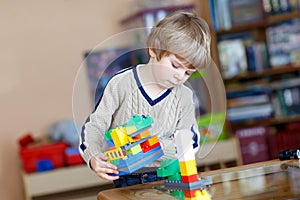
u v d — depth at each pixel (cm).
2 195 357
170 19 144
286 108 380
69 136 338
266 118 377
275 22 375
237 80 386
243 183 135
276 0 376
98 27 373
